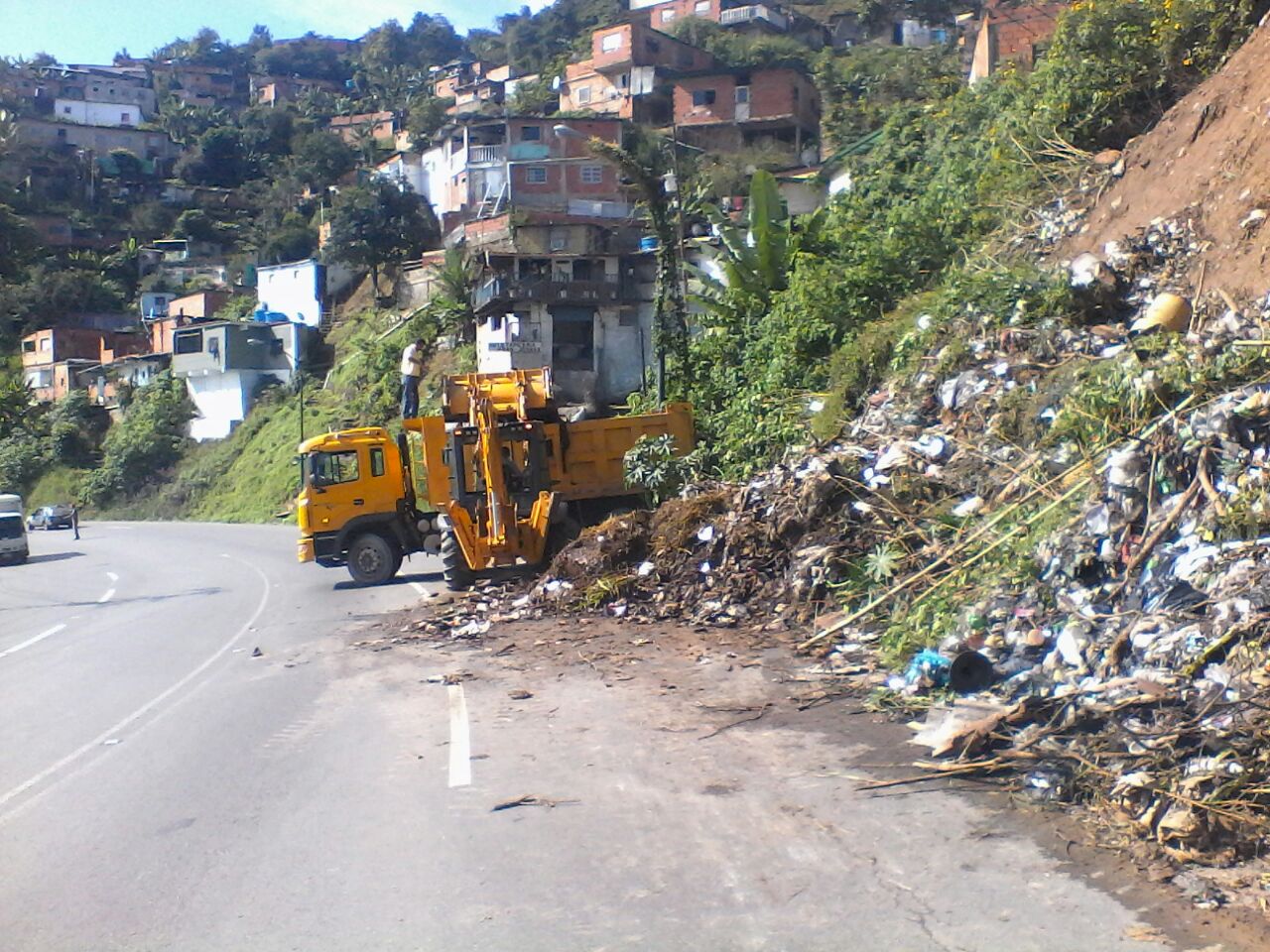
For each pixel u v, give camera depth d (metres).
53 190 99.56
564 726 8.70
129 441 69.50
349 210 68.69
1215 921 4.70
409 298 64.56
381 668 11.84
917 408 13.84
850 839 5.89
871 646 10.23
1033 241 17.64
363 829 6.56
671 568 13.54
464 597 16.75
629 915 5.13
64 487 71.50
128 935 5.25
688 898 5.28
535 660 11.45
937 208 21.62
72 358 80.81
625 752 7.83
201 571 28.78
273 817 6.90
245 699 10.77
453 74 110.31
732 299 26.95
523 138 64.50
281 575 25.61
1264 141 13.73
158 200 100.06
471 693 10.16
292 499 54.06
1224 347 9.80
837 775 6.94
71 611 21.56
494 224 59.81
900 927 4.84
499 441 17.95
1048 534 9.34
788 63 69.19
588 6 109.81
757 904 5.16
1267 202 12.87
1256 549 7.37
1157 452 8.79
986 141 22.02
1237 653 6.54
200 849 6.41
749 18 80.25
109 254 93.12
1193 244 13.67
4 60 116.56
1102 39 19.33
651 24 88.00
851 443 13.77
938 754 7.00
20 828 7.04
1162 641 7.09
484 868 5.83
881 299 21.38
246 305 75.00
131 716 10.41
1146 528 8.41
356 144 100.38
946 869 5.43
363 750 8.42
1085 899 5.00
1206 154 14.89
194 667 13.05
